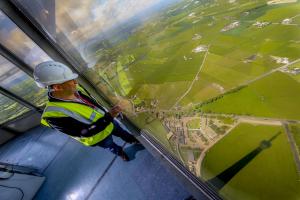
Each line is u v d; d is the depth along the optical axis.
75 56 2.12
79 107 1.99
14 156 4.58
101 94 2.51
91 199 2.86
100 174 3.11
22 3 1.34
